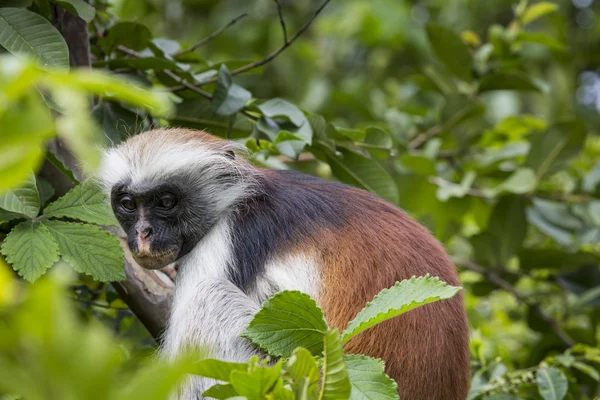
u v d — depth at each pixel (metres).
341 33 22.45
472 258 14.05
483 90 15.01
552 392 9.40
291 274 8.89
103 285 10.52
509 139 15.60
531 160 13.93
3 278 2.84
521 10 15.23
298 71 21.33
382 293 5.91
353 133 10.54
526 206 14.04
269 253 9.17
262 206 9.56
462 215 14.41
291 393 4.78
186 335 8.84
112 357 2.88
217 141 10.03
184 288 9.27
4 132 2.84
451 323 8.53
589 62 22.61
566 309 13.84
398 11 22.36
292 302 6.01
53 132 2.94
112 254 7.80
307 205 9.41
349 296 8.54
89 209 8.09
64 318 2.83
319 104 20.39
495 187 14.34
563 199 14.43
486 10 22.97
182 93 11.04
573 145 13.82
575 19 24.52
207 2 23.09
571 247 14.07
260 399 4.79
